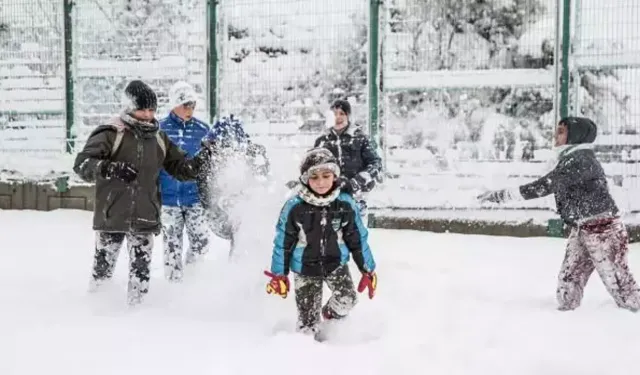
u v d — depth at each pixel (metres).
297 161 6.80
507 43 8.94
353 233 4.44
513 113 8.96
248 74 9.89
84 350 4.03
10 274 6.36
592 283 6.27
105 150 4.92
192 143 6.25
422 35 9.21
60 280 6.09
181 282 5.87
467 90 9.09
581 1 8.66
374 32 9.33
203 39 10.00
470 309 5.16
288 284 4.39
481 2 8.99
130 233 5.10
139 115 5.06
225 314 4.95
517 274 6.67
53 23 10.60
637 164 8.59
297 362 3.84
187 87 6.24
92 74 10.49
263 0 9.80
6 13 10.76
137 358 3.90
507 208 8.98
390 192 9.41
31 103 10.75
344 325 4.50
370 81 9.37
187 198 6.04
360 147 6.36
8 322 4.61
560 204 5.21
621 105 8.61
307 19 9.65
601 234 5.07
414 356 3.98
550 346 4.16
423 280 6.32
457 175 9.16
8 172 10.85
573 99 8.73
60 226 9.46
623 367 3.80
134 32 10.28
